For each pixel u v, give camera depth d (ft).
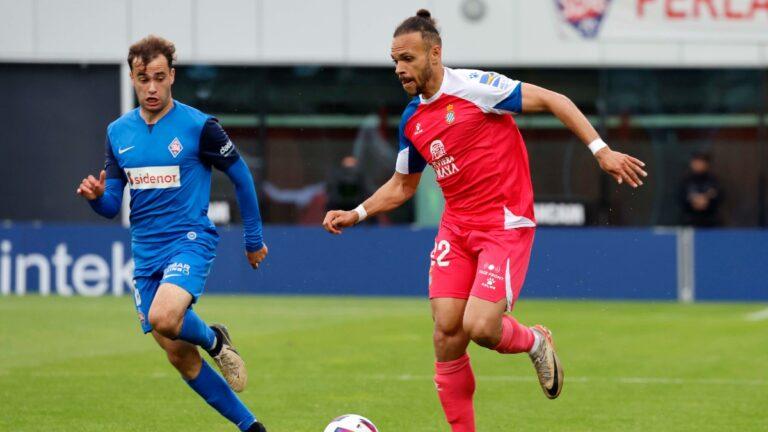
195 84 242.78
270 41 241.14
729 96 240.94
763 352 139.23
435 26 77.92
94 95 244.22
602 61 238.27
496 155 77.46
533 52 238.07
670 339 152.76
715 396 108.06
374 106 242.58
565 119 76.07
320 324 169.48
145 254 78.59
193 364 78.48
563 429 92.79
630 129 241.96
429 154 79.00
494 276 76.23
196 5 240.94
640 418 97.30
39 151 245.65
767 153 240.94
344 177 243.40
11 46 240.94
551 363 81.35
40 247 215.31
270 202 244.22
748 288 216.74
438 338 78.64
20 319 172.55
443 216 80.89
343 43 240.53
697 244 217.36
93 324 166.40
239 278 222.07
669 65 238.27
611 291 217.56
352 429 76.79
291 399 105.91
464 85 76.95
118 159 79.00
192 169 78.59
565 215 241.35
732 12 237.04
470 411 79.66
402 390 111.04
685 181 241.55
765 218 241.76
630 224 242.37
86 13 240.94
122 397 106.01
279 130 243.40
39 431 90.33
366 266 220.64
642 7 237.66
